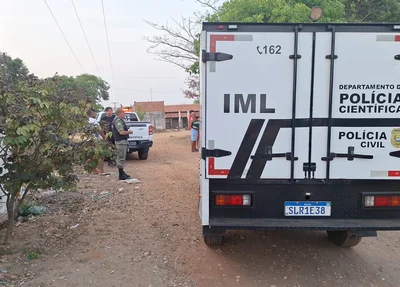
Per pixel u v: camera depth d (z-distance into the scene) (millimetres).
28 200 6863
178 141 22922
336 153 4320
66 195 7727
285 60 4242
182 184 9234
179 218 6613
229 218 4438
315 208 4426
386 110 4285
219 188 4441
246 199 4402
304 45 4227
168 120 45531
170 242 5574
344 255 5348
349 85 4254
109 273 4527
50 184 5059
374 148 4320
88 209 6918
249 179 4383
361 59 4227
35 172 4859
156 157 14820
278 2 13898
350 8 20172
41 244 5164
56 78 5105
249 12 14508
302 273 4789
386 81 4250
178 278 4562
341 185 4398
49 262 4680
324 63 4242
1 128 4316
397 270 5141
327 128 4297
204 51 4246
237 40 4238
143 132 13484
